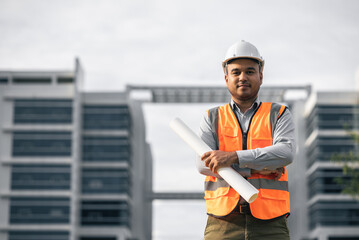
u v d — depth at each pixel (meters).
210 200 3.29
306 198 74.12
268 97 76.06
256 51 3.31
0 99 73.44
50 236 69.38
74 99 73.69
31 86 74.00
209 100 77.56
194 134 3.30
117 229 72.06
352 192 18.14
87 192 73.19
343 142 70.44
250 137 3.28
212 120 3.40
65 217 69.88
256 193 2.95
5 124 72.75
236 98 3.37
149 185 94.44
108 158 74.06
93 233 71.88
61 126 72.81
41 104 73.69
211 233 3.27
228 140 3.32
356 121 70.88
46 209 70.12
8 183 71.00
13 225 69.62
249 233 3.18
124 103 75.25
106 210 72.56
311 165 72.75
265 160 3.12
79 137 74.19
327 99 71.25
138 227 78.81
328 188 69.44
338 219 68.44
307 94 74.25
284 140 3.22
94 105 75.50
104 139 74.75
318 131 70.81
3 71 75.06
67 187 70.88
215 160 3.11
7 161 71.56
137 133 81.94
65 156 72.00
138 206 79.44
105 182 73.44
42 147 72.25
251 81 3.29
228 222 3.23
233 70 3.31
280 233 3.20
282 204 3.23
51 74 75.25
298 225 73.50
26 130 72.81
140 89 75.94
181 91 75.12
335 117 71.06
